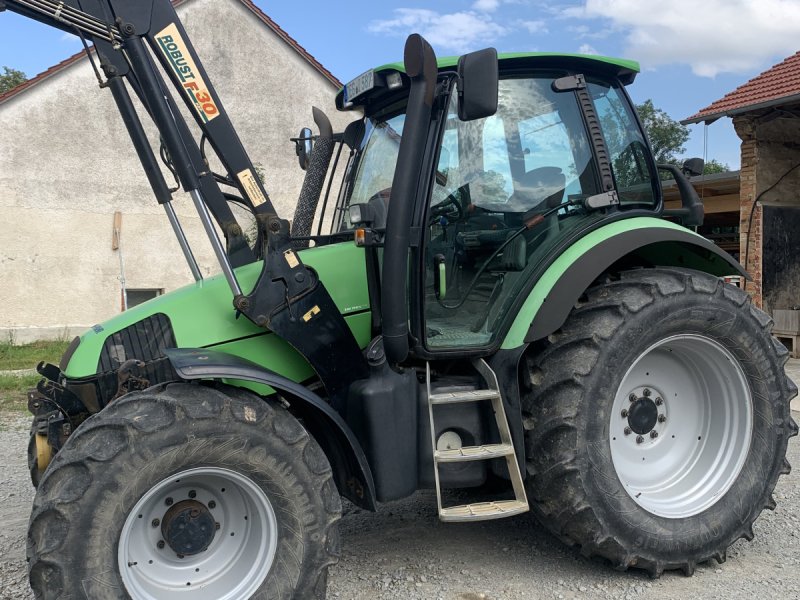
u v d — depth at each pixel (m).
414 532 3.87
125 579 2.54
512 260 3.37
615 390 3.20
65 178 13.06
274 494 2.72
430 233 3.24
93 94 13.18
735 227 13.30
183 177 2.93
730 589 3.16
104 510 2.43
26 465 5.26
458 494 4.38
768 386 3.58
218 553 2.80
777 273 10.07
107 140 13.34
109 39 2.86
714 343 3.49
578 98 3.52
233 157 3.02
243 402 2.69
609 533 3.15
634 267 3.72
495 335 3.28
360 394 3.04
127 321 3.07
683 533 3.29
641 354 3.30
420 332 3.09
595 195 3.47
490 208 3.35
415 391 3.14
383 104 3.74
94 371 2.99
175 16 2.96
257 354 3.10
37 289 13.01
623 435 3.48
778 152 10.05
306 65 15.30
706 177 11.05
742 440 3.56
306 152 4.34
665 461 3.58
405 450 3.07
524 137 3.42
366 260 3.26
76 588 2.39
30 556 2.40
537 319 3.17
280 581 2.72
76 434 2.51
